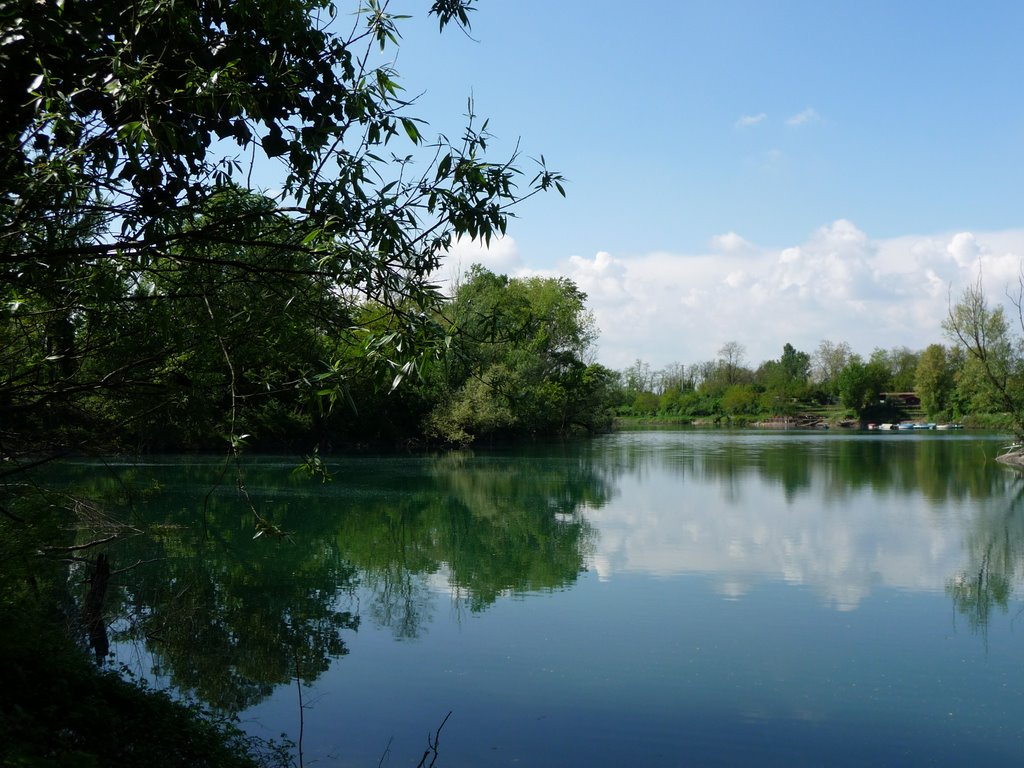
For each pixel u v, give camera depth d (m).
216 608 14.15
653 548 20.36
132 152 4.62
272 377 6.15
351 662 11.59
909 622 13.68
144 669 11.09
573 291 66.94
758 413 129.38
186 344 5.79
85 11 4.25
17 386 6.00
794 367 155.75
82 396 7.00
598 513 26.39
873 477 37.62
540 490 32.34
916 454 52.44
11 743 5.52
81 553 16.69
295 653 11.98
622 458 49.41
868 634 12.98
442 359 4.84
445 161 5.00
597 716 9.66
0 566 8.54
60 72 4.63
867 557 19.09
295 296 5.10
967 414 100.31
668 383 156.25
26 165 4.67
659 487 33.75
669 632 13.08
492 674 11.14
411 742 8.95
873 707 10.00
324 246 4.72
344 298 5.29
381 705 9.99
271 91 5.09
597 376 67.94
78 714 6.86
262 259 5.49
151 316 5.83
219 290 5.88
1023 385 46.00
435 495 30.44
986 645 12.43
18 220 4.79
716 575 17.22
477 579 16.91
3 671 7.02
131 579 15.79
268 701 10.13
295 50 5.31
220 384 6.10
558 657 11.83
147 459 38.50
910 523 24.11
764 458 49.47
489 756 8.62
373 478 36.28
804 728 9.38
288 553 19.17
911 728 9.41
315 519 24.52
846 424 114.62
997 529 23.00
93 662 9.43
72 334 6.57
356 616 13.93
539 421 63.34
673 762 8.53
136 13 4.70
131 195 4.98
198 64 4.93
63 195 4.93
